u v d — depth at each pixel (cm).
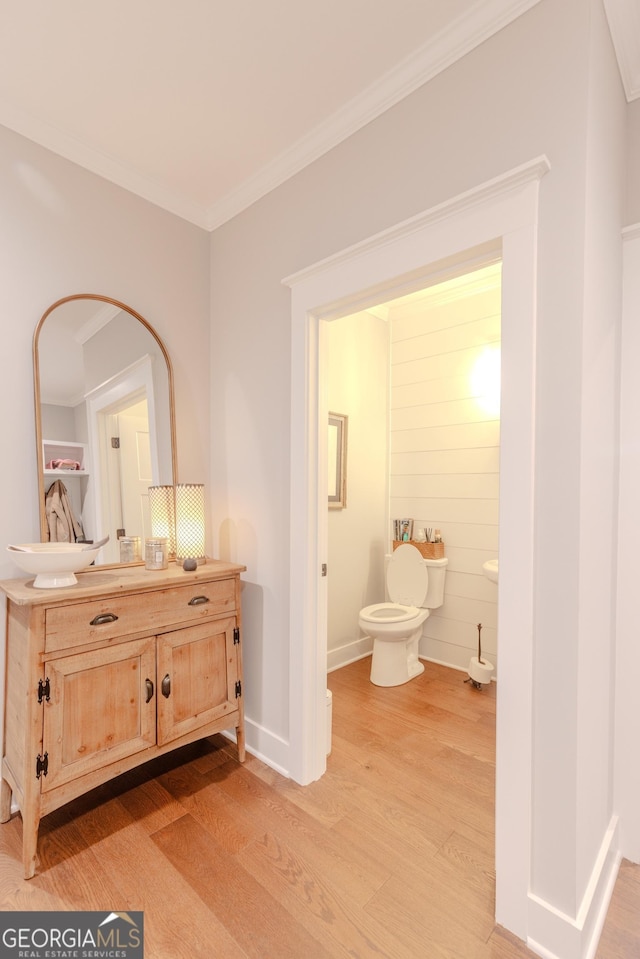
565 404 126
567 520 126
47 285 192
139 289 221
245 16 144
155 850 160
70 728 158
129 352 216
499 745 136
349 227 182
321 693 203
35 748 150
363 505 354
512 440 134
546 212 130
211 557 246
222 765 211
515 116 137
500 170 140
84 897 142
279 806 183
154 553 200
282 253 209
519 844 132
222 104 177
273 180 211
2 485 180
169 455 229
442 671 324
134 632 174
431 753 221
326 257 189
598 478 139
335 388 329
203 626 196
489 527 316
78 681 160
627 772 160
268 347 216
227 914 137
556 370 128
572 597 125
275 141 196
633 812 159
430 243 153
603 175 138
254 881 148
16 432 184
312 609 199
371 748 225
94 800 186
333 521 329
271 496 215
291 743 202
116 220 213
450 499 335
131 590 172
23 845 148
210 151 202
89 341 203
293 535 201
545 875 129
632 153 163
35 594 154
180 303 237
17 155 184
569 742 125
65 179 197
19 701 161
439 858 158
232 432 236
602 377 141
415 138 161
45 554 157
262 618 219
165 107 178
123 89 170
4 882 146
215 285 246
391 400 370
